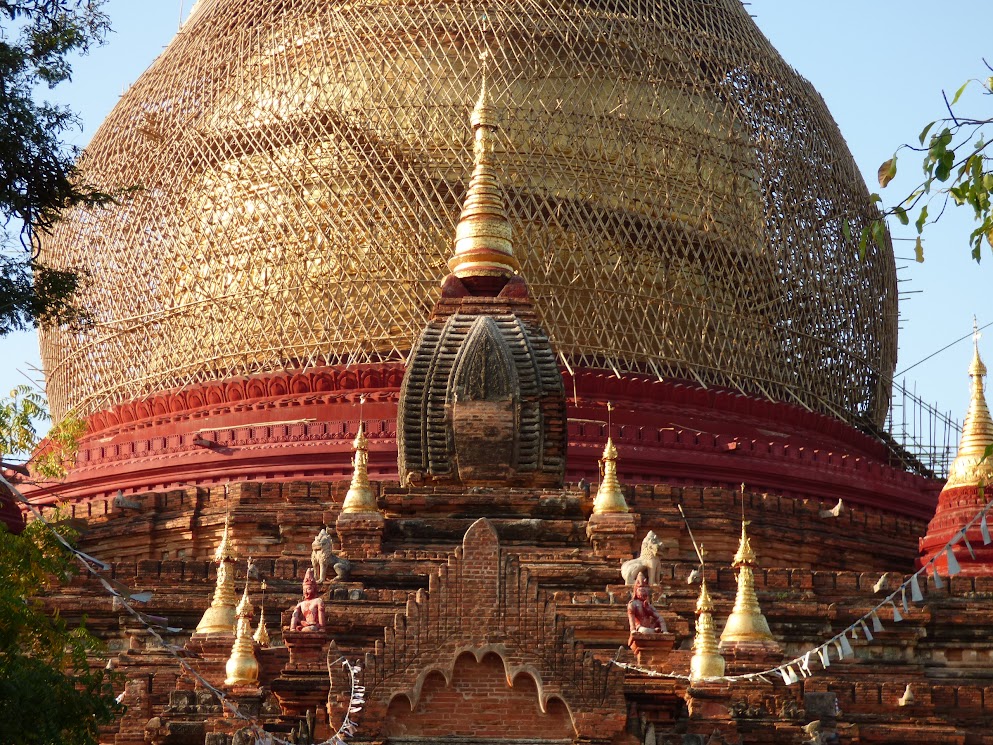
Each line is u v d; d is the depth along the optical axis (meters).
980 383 73.31
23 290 44.31
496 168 78.50
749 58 85.50
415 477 56.41
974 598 64.06
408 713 42.56
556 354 77.25
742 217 82.06
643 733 43.03
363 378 76.69
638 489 71.06
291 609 57.34
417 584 51.91
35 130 42.88
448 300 58.47
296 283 78.69
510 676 42.53
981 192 28.38
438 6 81.38
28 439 46.94
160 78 84.69
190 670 39.91
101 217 83.00
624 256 79.00
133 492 76.81
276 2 83.94
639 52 81.75
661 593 54.44
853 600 63.44
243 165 80.56
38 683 37.09
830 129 88.12
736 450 76.25
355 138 79.44
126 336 82.00
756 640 54.19
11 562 41.50
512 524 54.53
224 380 78.50
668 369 79.12
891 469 80.12
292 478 74.62
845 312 85.81
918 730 54.38
